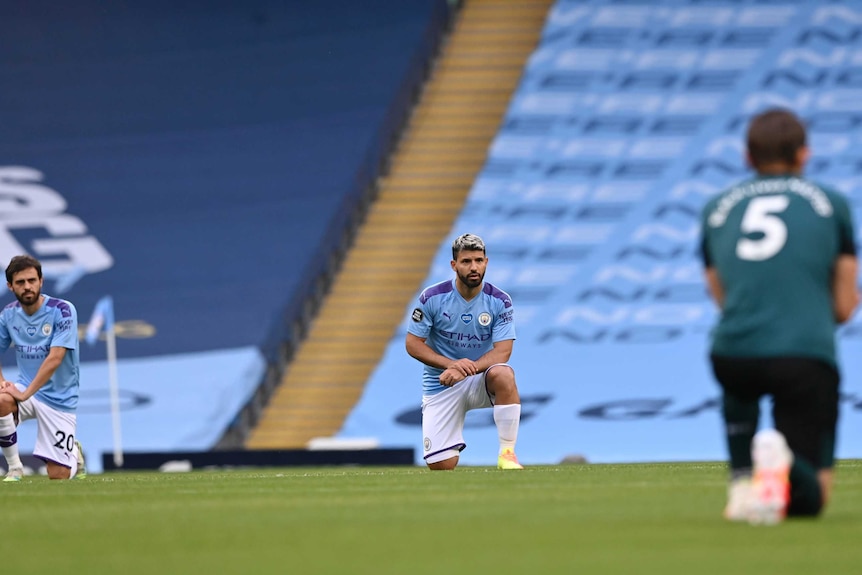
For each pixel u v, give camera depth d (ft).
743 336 51.49
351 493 75.05
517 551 43.60
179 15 297.53
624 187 265.13
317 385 240.73
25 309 115.55
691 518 53.47
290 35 294.46
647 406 233.76
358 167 272.31
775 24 284.20
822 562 39.93
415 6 296.30
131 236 265.34
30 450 231.30
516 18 302.04
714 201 54.70
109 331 200.75
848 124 271.28
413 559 41.91
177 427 234.79
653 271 253.44
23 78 288.10
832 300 52.65
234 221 266.77
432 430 114.42
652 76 279.69
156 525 55.36
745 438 52.90
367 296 254.47
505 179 269.23
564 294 251.60
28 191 270.46
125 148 278.67
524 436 229.45
